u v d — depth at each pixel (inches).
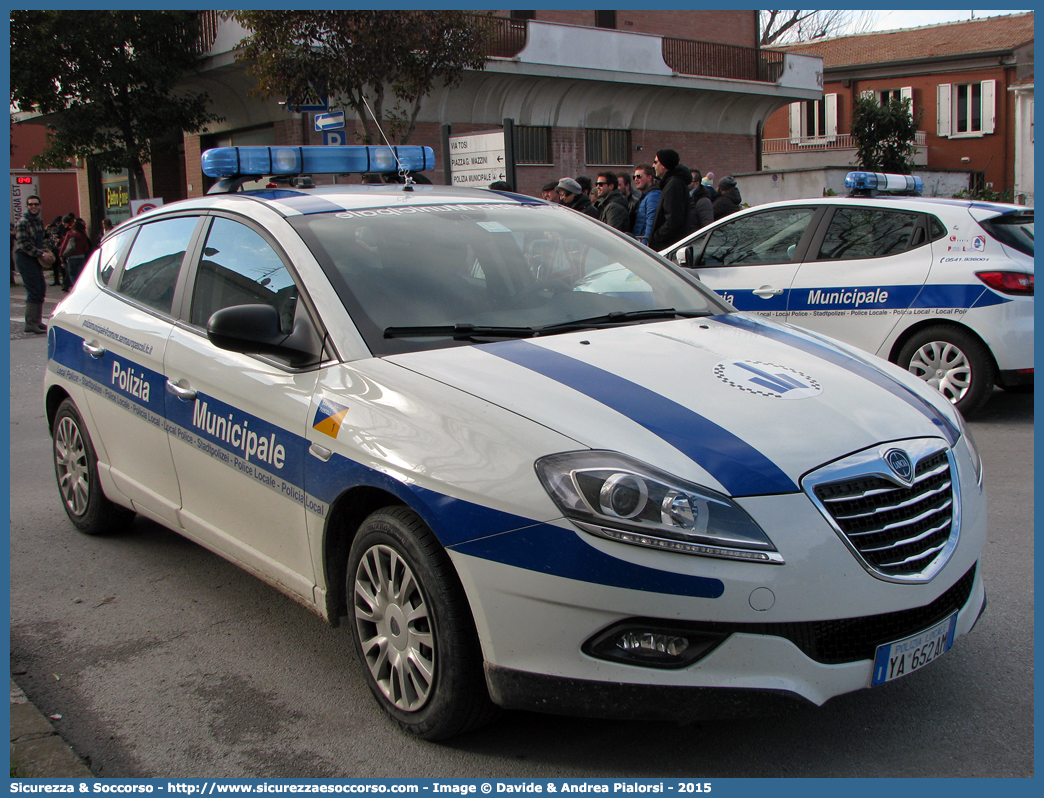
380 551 113.3
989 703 117.1
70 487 193.5
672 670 94.9
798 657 95.5
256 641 142.8
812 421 105.7
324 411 119.3
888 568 100.3
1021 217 264.5
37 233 563.2
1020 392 294.4
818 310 285.4
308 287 130.1
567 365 116.0
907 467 104.3
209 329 127.0
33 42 738.8
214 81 816.9
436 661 106.1
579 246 156.4
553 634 97.3
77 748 114.0
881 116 1208.8
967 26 1592.0
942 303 263.0
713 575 93.7
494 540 99.2
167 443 154.3
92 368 177.0
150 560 178.5
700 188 408.5
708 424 103.3
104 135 790.5
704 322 139.9
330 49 576.7
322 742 113.7
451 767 107.5
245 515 137.1
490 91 879.7
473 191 171.2
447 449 105.0
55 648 141.9
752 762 106.7
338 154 183.6
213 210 158.6
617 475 96.0
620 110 995.9
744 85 1053.8
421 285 133.1
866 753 107.6
